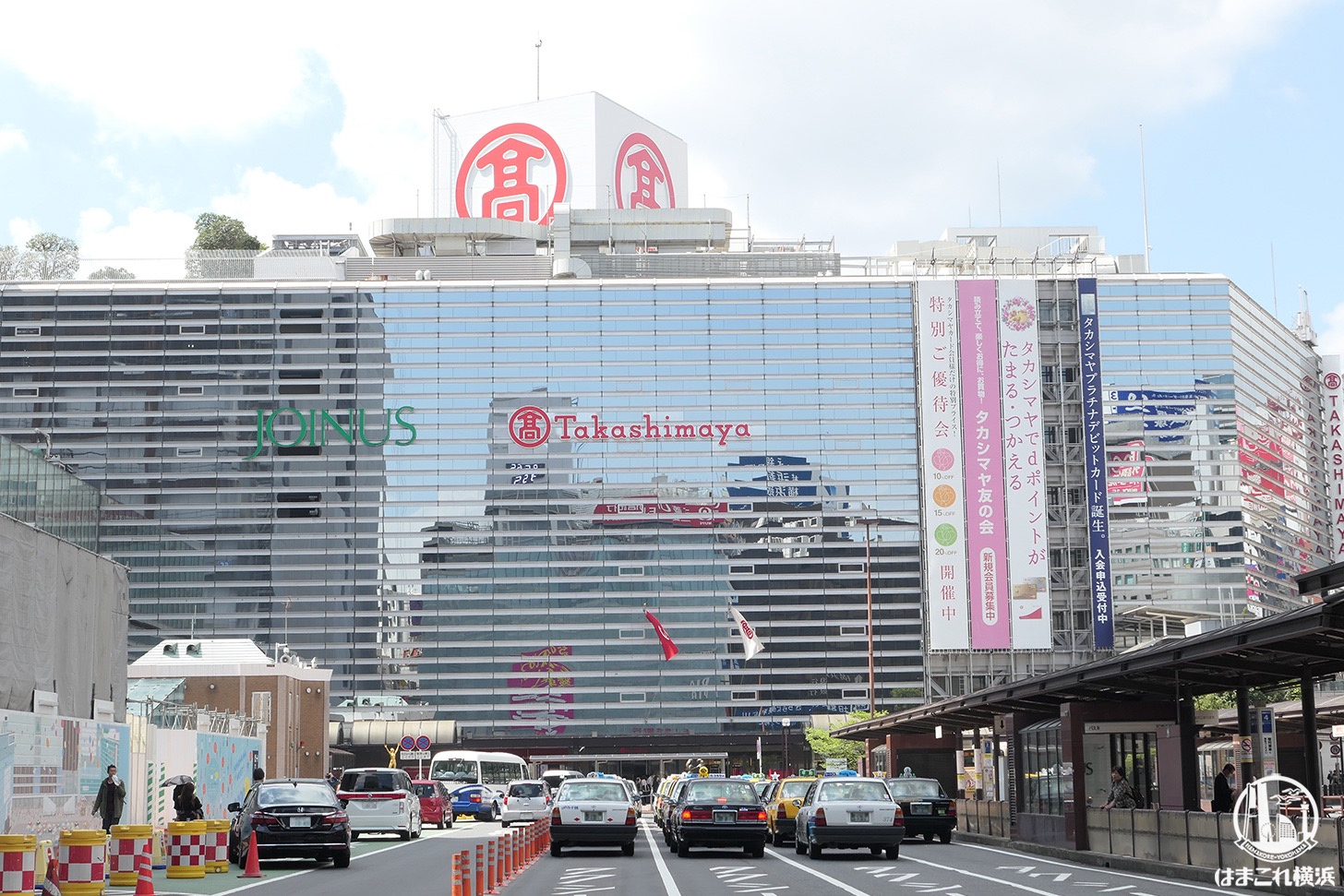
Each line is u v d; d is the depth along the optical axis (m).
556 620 143.25
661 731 141.62
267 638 142.38
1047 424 145.50
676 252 154.25
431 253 154.38
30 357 147.00
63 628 41.88
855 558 144.25
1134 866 29.98
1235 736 37.22
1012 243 159.00
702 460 146.00
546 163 156.38
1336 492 168.88
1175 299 147.12
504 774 80.38
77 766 35.34
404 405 146.50
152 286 148.38
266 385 146.62
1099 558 142.38
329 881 27.58
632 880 27.39
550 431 146.12
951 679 142.12
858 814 33.81
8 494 41.69
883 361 147.62
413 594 143.38
